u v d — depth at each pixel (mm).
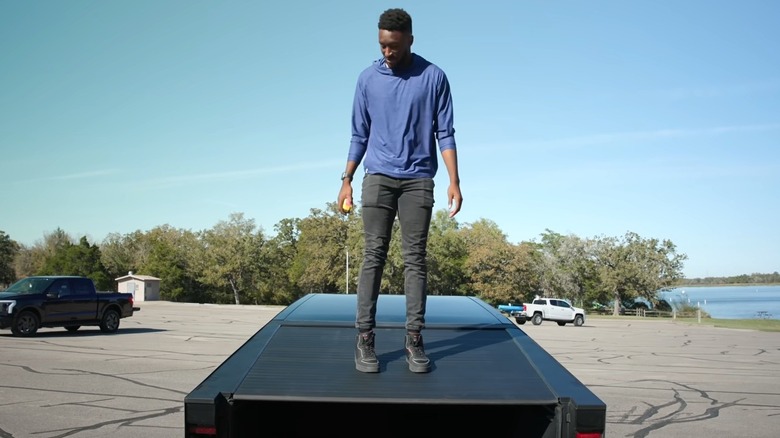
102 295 22500
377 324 3602
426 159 3234
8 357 15141
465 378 2764
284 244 96000
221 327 28125
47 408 9406
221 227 86750
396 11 3156
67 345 17984
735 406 11070
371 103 3279
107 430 8078
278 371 2797
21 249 106875
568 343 26875
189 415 2406
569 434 2475
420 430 3109
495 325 3557
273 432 3074
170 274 84875
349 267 74875
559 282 90750
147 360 14992
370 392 2586
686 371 16438
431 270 78500
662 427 9188
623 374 15391
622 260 88562
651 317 79312
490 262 78188
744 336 36656
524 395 2570
